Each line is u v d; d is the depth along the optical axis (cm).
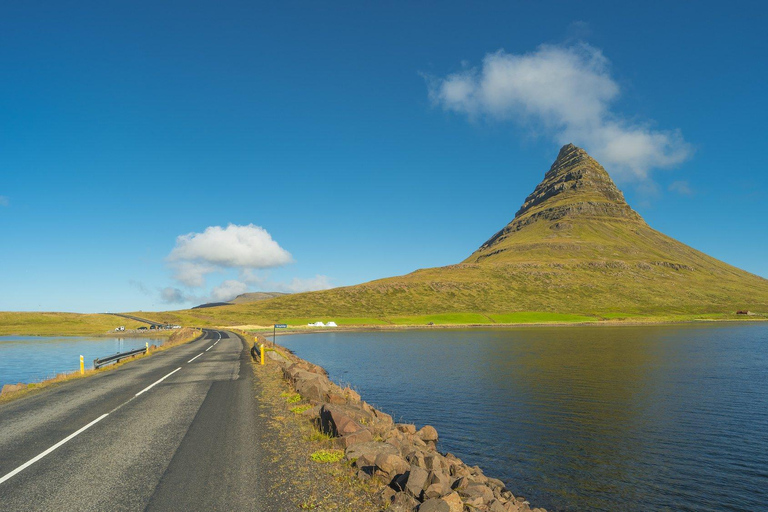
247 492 718
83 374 2194
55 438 1021
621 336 7856
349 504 691
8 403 1468
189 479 768
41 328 12588
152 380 1967
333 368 4066
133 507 654
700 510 1261
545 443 1828
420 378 3450
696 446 1814
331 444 984
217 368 2425
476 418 2223
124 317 15312
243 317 14600
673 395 2802
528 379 3388
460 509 730
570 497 1329
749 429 2052
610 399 2675
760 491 1386
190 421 1188
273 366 2527
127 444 973
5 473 796
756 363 4284
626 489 1391
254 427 1131
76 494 700
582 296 17112
